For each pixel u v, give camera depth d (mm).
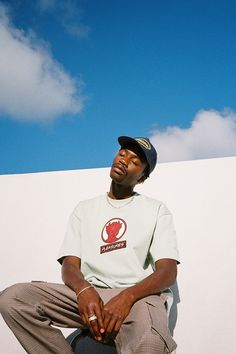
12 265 3008
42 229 3156
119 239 2020
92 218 2156
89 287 1774
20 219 3250
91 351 2303
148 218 2078
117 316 1642
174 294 2557
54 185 3418
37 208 3297
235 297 2477
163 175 3250
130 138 2223
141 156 2244
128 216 2100
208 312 2449
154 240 2029
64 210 3238
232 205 2928
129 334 1650
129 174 2205
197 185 3119
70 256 2070
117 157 2258
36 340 1753
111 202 2205
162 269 1875
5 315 1723
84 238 2100
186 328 2406
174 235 2070
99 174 3396
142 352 1526
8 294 1739
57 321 1855
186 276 2635
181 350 2334
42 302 1799
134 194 2273
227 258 2668
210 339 2344
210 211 2941
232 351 2287
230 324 2379
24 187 3459
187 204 3029
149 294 1763
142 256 2006
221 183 3076
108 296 1834
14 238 3145
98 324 1661
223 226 2834
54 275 2893
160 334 1563
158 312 1687
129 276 1934
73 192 3340
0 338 2572
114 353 2262
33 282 1859
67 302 1810
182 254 2754
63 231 3105
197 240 2807
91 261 2004
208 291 2541
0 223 3254
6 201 3389
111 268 1956
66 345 1787
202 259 2701
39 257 3006
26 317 1714
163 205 2174
